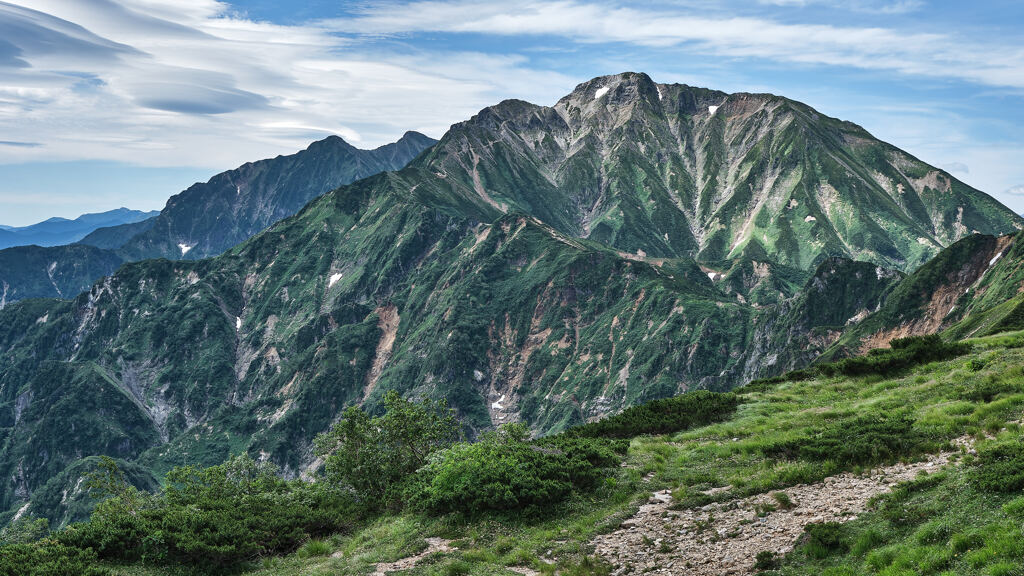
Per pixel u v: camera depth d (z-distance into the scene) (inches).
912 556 651.5
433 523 1104.8
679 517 948.0
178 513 1141.1
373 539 1095.6
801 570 708.0
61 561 966.4
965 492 741.3
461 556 928.3
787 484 983.0
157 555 1028.5
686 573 762.2
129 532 1074.7
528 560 885.2
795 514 857.5
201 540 1045.2
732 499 971.9
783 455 1137.4
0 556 967.0
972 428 986.7
